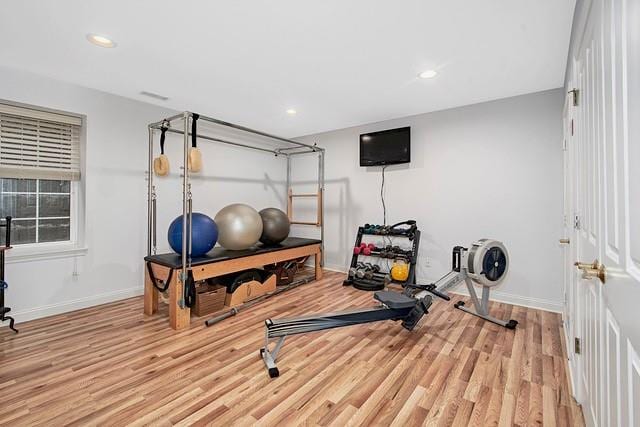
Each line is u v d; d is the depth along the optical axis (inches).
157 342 99.3
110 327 110.6
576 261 75.0
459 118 150.9
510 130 136.9
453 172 152.9
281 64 106.0
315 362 87.8
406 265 161.9
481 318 120.4
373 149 176.9
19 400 70.0
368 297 147.6
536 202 131.2
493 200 141.6
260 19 80.4
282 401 70.6
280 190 220.4
